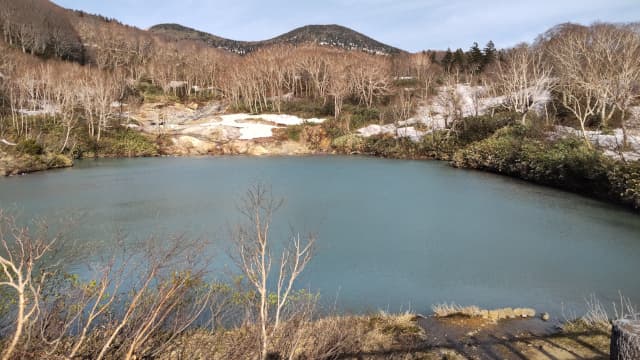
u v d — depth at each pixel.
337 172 27.28
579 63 33.41
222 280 8.23
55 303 4.52
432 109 44.88
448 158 33.44
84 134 37.94
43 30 68.69
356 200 18.09
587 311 7.52
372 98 53.72
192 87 63.25
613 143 22.81
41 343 3.71
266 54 69.12
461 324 6.74
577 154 18.77
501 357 5.57
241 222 14.19
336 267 9.95
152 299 4.61
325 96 53.78
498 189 20.52
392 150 36.72
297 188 21.19
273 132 43.66
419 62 64.94
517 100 37.09
